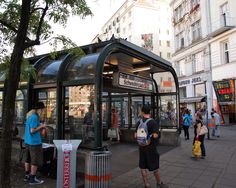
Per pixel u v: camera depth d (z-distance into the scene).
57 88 7.52
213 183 6.09
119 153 9.80
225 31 25.11
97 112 6.43
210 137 15.77
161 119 12.54
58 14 5.22
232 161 8.51
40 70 8.42
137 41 53.97
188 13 32.19
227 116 24.92
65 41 5.27
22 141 7.47
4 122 3.99
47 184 5.82
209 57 27.84
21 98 9.22
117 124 12.90
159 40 57.12
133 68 11.04
